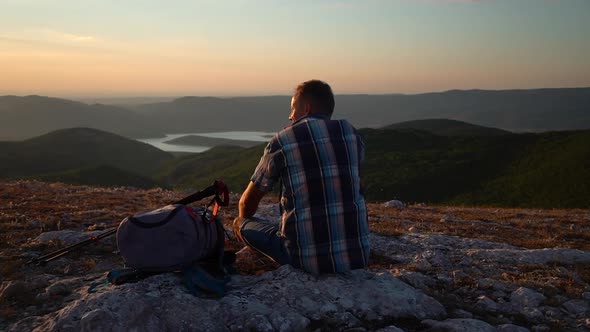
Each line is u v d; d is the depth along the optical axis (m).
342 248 4.48
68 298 4.25
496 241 8.98
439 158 125.56
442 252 7.03
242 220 5.21
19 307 4.18
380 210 13.80
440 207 16.72
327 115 4.79
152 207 10.64
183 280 4.43
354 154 4.61
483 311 4.75
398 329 4.02
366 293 4.53
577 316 4.74
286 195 4.57
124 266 5.32
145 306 3.85
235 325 3.90
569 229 11.46
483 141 139.12
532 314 4.68
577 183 90.81
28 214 8.52
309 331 3.95
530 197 91.88
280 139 4.52
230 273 5.06
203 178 178.25
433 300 4.70
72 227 7.63
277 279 4.59
